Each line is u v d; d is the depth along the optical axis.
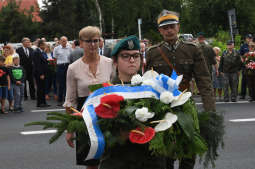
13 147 7.03
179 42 4.32
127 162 2.59
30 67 14.88
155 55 4.35
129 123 2.47
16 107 11.85
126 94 2.54
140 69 3.11
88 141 2.55
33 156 6.38
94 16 41.94
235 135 7.54
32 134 8.10
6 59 12.03
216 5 32.97
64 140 7.45
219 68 13.07
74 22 41.97
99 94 2.58
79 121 2.55
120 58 2.87
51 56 15.93
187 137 2.55
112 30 43.66
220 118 2.90
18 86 11.79
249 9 32.72
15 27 50.25
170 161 3.99
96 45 4.10
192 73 4.34
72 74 4.12
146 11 44.53
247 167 5.55
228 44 12.83
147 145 2.59
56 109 11.97
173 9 44.75
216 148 2.90
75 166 5.77
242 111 10.52
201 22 34.12
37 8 46.94
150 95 2.53
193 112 2.62
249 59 12.75
